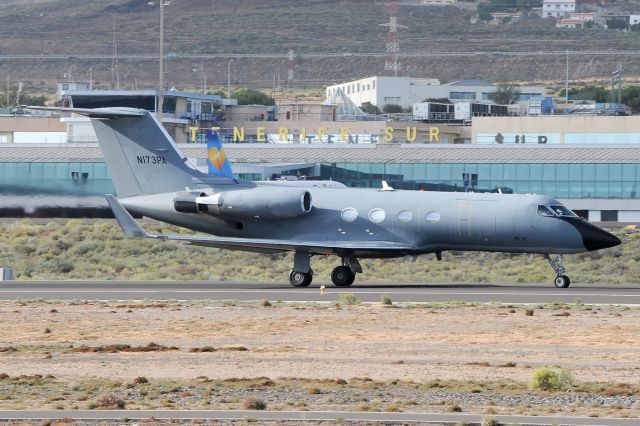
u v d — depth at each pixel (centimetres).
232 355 11612
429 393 9512
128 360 11344
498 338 12719
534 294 17562
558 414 8712
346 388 9725
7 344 12612
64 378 10331
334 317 14500
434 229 19050
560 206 18912
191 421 8444
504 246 18888
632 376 10338
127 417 8562
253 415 8631
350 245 18925
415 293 17750
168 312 15238
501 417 8531
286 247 19038
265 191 19800
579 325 13662
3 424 8381
